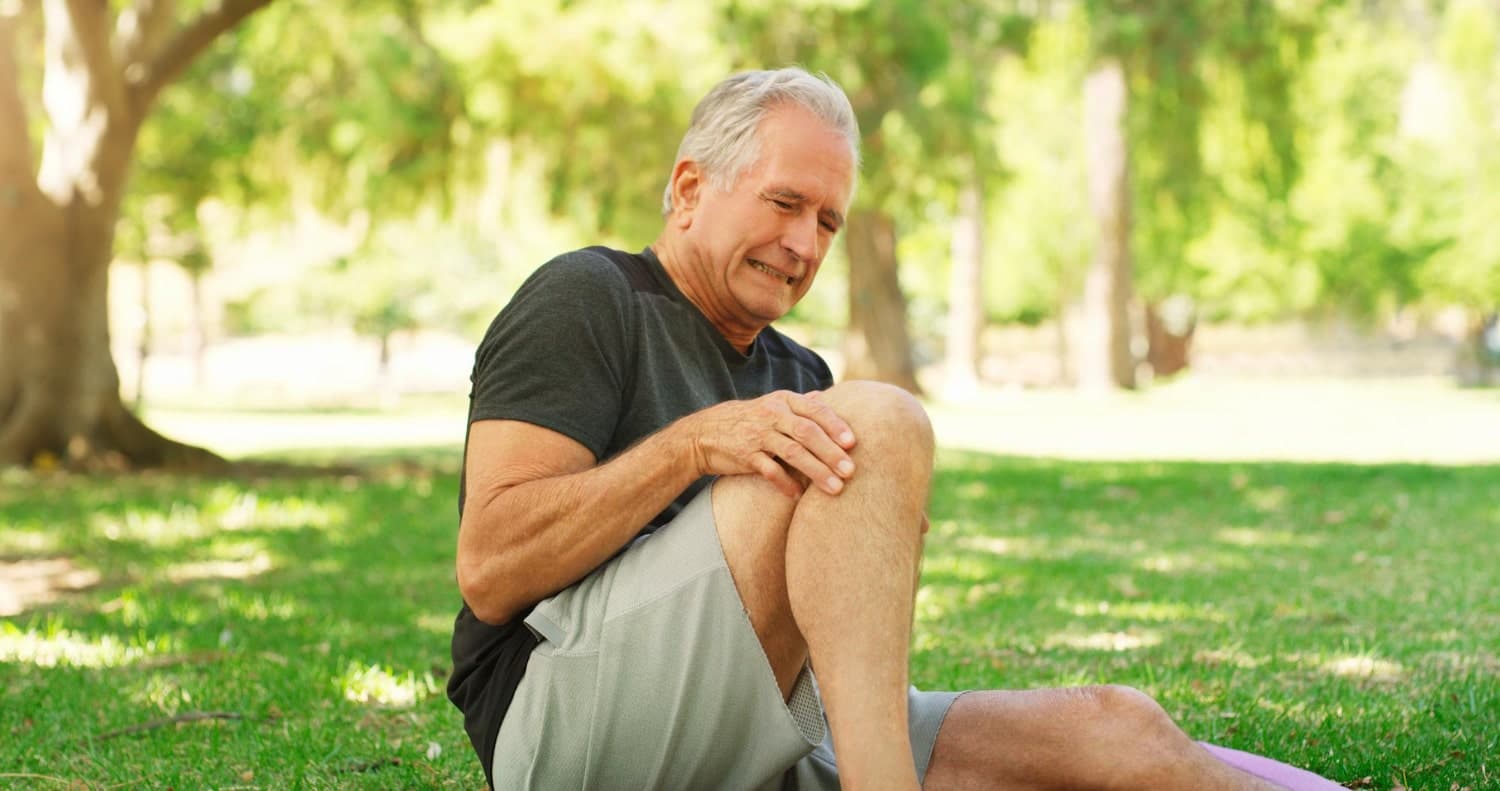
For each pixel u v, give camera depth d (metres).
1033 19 21.78
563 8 13.00
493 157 15.73
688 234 2.17
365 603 5.26
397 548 6.89
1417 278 36.94
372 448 16.05
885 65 15.76
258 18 14.71
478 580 1.92
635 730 1.83
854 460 1.75
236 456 14.23
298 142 15.74
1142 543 7.14
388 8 14.95
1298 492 9.66
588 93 13.48
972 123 18.42
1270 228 36.97
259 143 15.75
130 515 8.03
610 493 1.85
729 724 1.82
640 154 14.41
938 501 9.30
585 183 15.52
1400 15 35.81
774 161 2.10
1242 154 24.73
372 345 55.62
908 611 1.73
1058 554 6.73
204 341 51.94
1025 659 4.11
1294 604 5.15
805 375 2.43
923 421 1.79
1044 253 40.97
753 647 1.79
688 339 2.13
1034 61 24.61
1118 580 5.81
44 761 2.96
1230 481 10.50
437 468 12.10
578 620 1.88
